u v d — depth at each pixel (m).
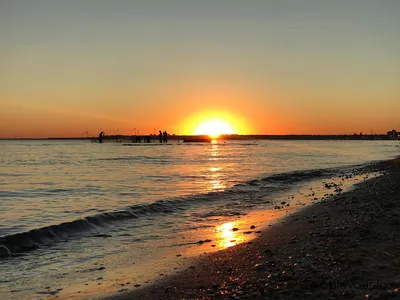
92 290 8.41
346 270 8.09
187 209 19.42
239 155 93.38
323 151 117.50
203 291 7.75
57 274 9.68
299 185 29.41
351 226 12.59
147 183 34.28
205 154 101.19
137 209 18.39
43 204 22.97
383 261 8.52
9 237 12.51
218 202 21.55
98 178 39.81
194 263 10.02
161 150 137.62
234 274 8.70
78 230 14.56
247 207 19.92
